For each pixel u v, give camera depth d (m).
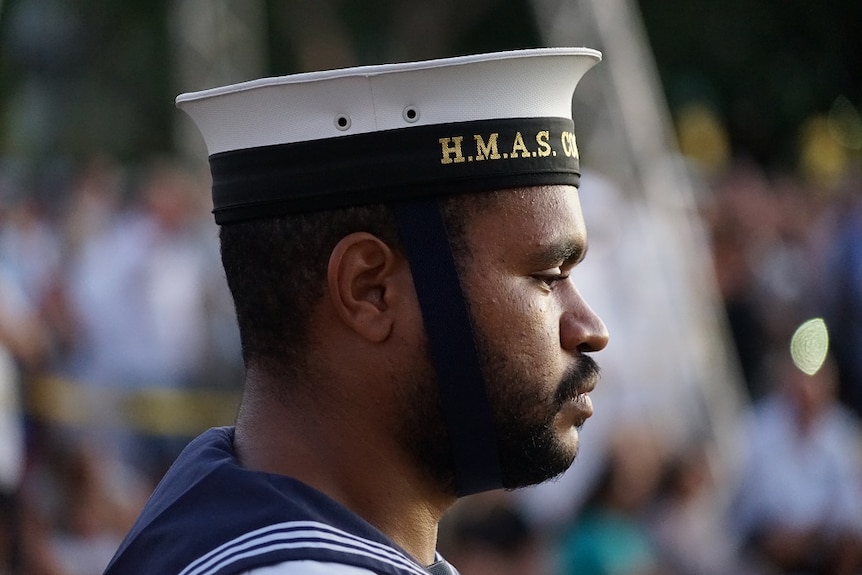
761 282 32.94
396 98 5.05
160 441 24.08
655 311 26.81
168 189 26.52
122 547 5.09
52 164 43.25
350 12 53.25
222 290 26.95
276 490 4.87
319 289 5.15
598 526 18.41
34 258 23.89
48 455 18.66
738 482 21.97
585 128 31.75
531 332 5.16
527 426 5.18
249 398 5.37
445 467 5.23
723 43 51.50
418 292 5.07
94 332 24.11
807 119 52.06
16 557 16.66
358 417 5.19
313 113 5.08
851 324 32.41
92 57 53.91
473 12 53.38
